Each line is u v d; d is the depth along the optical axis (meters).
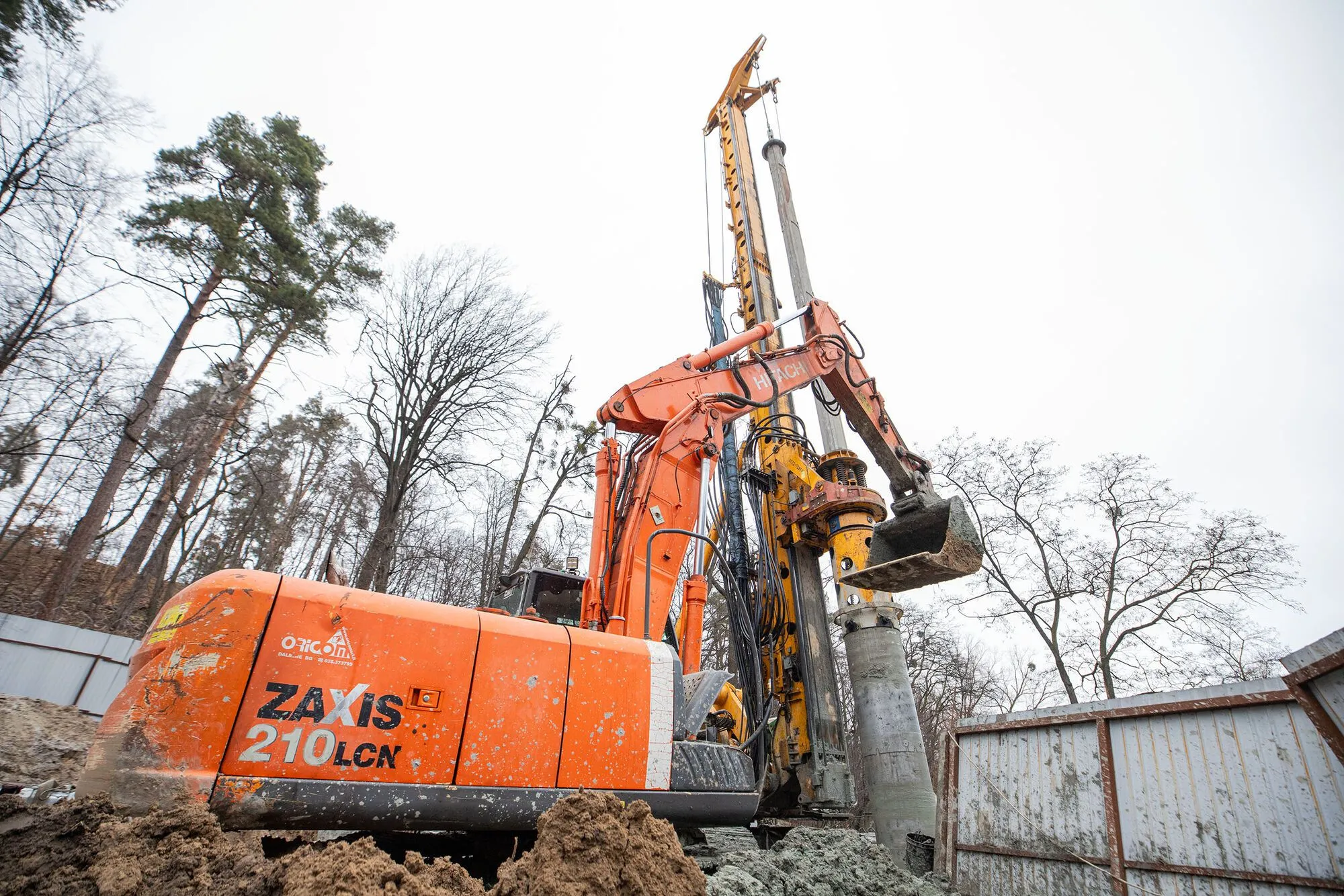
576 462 20.31
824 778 9.55
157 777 3.75
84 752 9.27
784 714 10.22
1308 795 4.43
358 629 4.48
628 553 6.46
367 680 4.39
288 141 20.98
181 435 20.14
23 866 3.15
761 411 12.30
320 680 4.26
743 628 9.00
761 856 5.86
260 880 3.24
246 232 19.36
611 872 3.62
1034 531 20.97
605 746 5.11
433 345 17.44
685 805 5.43
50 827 3.34
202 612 4.16
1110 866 5.26
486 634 4.93
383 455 16.66
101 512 16.97
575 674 5.16
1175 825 5.04
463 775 4.49
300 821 3.98
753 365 8.40
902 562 6.51
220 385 20.98
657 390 7.39
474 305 17.88
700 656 7.52
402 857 5.21
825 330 9.45
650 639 6.33
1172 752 5.26
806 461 11.70
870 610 9.72
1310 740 4.53
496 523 25.25
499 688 4.81
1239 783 4.80
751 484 11.60
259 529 26.78
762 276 14.70
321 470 26.05
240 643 4.13
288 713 4.12
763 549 11.09
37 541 21.33
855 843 6.86
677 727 5.70
